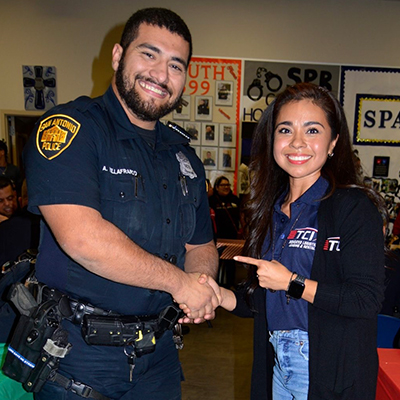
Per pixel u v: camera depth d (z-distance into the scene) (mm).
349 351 1079
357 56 5277
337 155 1238
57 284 1119
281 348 1199
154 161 1237
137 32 1146
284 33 5223
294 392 1180
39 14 5102
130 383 1198
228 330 3594
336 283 1105
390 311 2129
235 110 5266
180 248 1273
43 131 1057
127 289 1129
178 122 5293
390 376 1243
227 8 5172
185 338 3406
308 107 1155
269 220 1315
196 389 2590
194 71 5223
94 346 1121
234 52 5227
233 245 3514
